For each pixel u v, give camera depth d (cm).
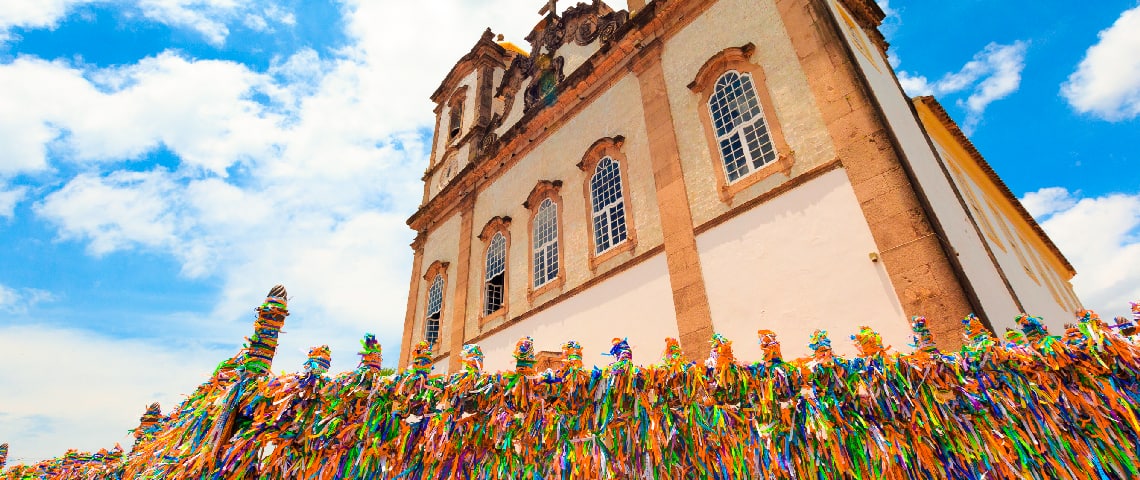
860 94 798
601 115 1323
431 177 2322
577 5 1681
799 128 859
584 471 391
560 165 1400
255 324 389
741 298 827
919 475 340
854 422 365
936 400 356
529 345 443
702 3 1166
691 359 851
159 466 341
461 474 383
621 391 420
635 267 1034
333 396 373
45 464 975
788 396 388
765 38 990
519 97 1847
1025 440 329
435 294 1783
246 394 358
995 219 1276
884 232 696
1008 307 752
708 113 1027
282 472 344
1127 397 312
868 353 395
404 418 389
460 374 422
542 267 1330
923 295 629
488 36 2352
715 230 916
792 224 805
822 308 721
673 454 395
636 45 1293
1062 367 334
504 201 1588
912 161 793
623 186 1145
